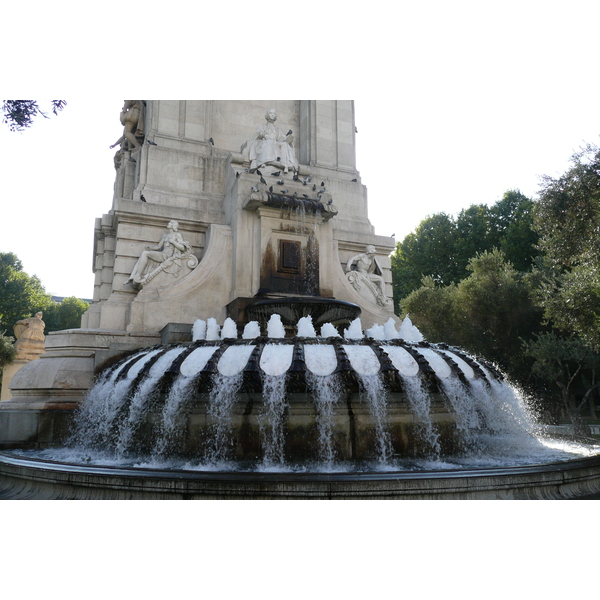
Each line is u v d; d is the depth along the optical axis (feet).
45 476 19.30
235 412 24.75
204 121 52.39
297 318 36.32
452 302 112.78
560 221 64.34
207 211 45.88
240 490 16.84
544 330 101.81
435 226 154.92
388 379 24.62
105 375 31.68
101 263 51.52
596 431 70.64
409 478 17.15
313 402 24.94
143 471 18.44
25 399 33.40
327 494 16.63
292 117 60.70
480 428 28.04
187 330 37.40
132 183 52.26
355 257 50.21
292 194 43.62
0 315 160.97
